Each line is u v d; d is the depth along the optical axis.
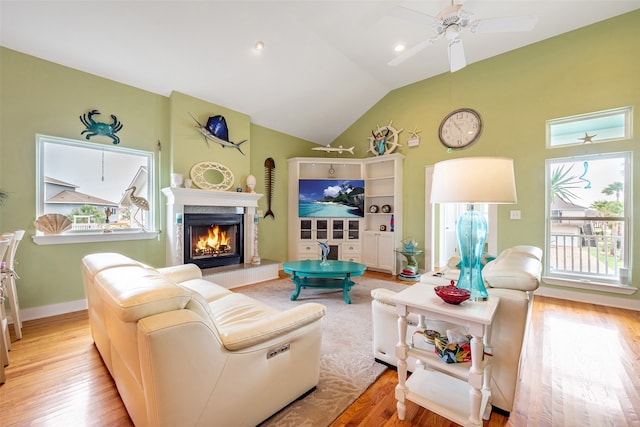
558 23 3.40
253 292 3.78
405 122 5.05
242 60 3.64
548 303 3.39
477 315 1.25
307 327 1.61
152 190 3.73
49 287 2.97
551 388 1.74
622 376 1.87
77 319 2.85
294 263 3.84
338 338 2.41
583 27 3.45
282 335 1.47
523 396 1.67
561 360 2.07
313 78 4.34
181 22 2.97
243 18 3.12
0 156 2.71
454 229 6.34
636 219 3.20
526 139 3.83
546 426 1.43
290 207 5.48
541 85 3.73
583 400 1.63
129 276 1.34
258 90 4.23
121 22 2.81
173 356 1.06
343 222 5.42
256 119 4.89
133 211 3.62
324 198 5.31
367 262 5.30
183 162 3.87
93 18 2.71
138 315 1.06
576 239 3.63
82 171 3.23
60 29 2.72
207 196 4.01
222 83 3.91
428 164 4.77
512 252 2.12
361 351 2.19
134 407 1.30
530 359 2.09
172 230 3.72
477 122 4.24
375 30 3.55
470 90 4.32
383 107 5.36
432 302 1.44
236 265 4.36
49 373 1.87
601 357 2.12
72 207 3.17
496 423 1.45
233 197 4.31
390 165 5.34
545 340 2.40
